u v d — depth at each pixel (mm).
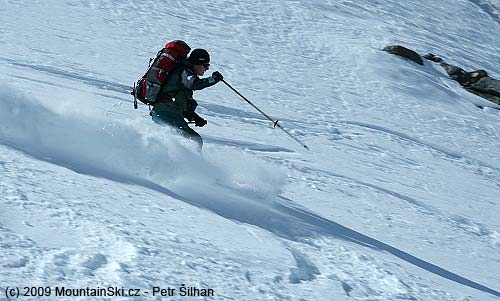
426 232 19750
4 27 42250
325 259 12766
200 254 10680
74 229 10273
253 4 64688
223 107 35688
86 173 13883
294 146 30422
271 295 9898
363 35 64125
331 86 49906
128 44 46125
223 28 56969
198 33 53906
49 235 9781
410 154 36938
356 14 70562
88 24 48469
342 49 58938
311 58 55469
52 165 13648
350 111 44844
